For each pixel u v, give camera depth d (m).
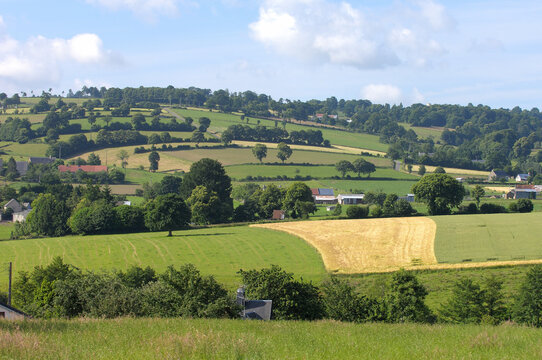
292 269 80.44
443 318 48.50
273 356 19.39
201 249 98.19
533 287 46.81
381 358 19.58
